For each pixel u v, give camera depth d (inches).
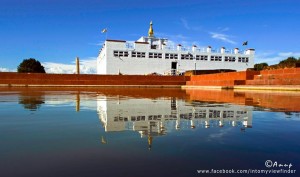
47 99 359.3
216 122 167.0
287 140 115.5
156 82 1240.2
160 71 1546.5
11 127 145.6
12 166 79.7
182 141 112.9
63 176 71.8
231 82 866.8
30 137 120.1
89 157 89.0
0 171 75.5
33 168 78.0
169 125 154.7
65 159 86.7
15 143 108.4
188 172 75.4
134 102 319.3
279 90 665.0
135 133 130.0
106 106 266.7
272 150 99.0
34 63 1897.1
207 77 1120.8
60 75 1136.2
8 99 354.6
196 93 580.7
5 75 1060.5
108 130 137.8
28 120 171.6
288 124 159.5
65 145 105.1
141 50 1505.9
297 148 102.2
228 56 1678.2
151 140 114.6
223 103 306.3
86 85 1141.1
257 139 117.5
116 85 1180.5
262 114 206.8
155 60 1534.2
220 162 84.4
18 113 207.2
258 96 448.1
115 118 182.1
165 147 102.2
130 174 73.5
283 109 241.3
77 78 1159.6
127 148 100.9
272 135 126.5
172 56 1569.9
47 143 108.6
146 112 217.0
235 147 103.0
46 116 191.2
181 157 89.6
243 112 219.6
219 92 631.8
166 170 76.9
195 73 1421.0
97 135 125.0
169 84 1255.5
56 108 245.0
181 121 170.4
